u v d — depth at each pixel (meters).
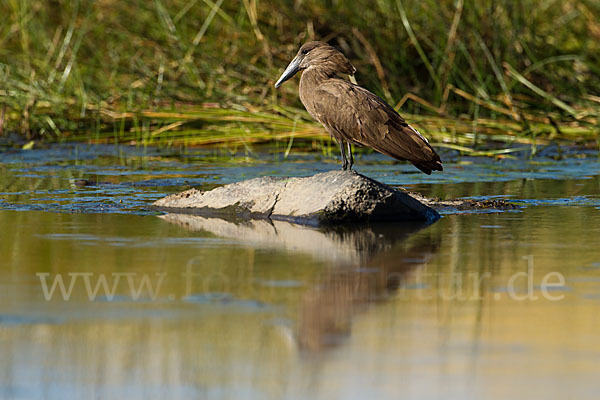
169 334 7.04
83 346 6.80
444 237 10.71
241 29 21.44
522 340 6.88
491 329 7.14
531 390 5.98
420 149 12.49
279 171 16.38
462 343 6.82
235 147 19.12
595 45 22.09
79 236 10.70
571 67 21.55
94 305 7.80
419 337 6.97
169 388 6.07
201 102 20.62
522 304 7.82
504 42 21.23
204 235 10.84
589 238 10.58
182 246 10.18
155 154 18.48
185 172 16.25
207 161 17.61
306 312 7.57
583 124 19.92
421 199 13.05
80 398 5.93
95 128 20.44
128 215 12.30
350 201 11.62
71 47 22.22
